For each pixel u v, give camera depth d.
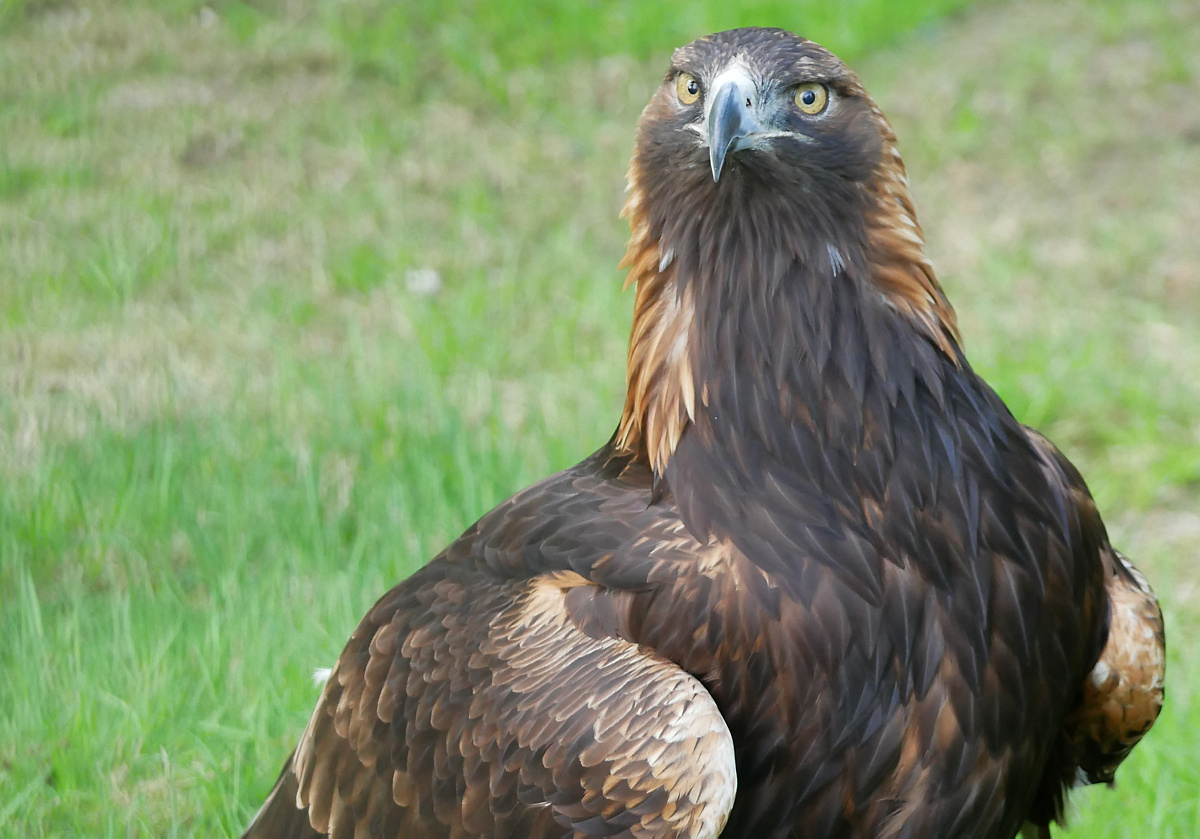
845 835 6.39
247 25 21.75
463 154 19.56
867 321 6.53
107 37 21.22
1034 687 6.50
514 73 21.30
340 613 10.70
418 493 12.50
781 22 22.22
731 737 6.13
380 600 7.33
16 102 19.72
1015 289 16.77
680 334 6.74
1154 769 9.41
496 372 14.79
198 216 17.77
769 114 6.52
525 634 6.43
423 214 18.23
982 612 6.33
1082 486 7.00
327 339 15.53
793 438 6.46
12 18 21.50
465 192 18.62
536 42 21.77
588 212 18.52
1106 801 9.33
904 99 21.00
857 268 6.58
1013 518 6.47
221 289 16.50
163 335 15.29
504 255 17.36
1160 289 16.66
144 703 9.81
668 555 6.39
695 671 6.29
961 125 20.25
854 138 6.61
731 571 6.31
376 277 16.78
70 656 10.28
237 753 9.51
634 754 5.95
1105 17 22.89
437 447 13.05
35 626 10.49
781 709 6.25
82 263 16.58
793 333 6.50
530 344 15.45
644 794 5.92
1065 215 18.42
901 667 6.26
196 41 21.36
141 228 17.19
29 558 11.70
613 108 20.77
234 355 15.02
